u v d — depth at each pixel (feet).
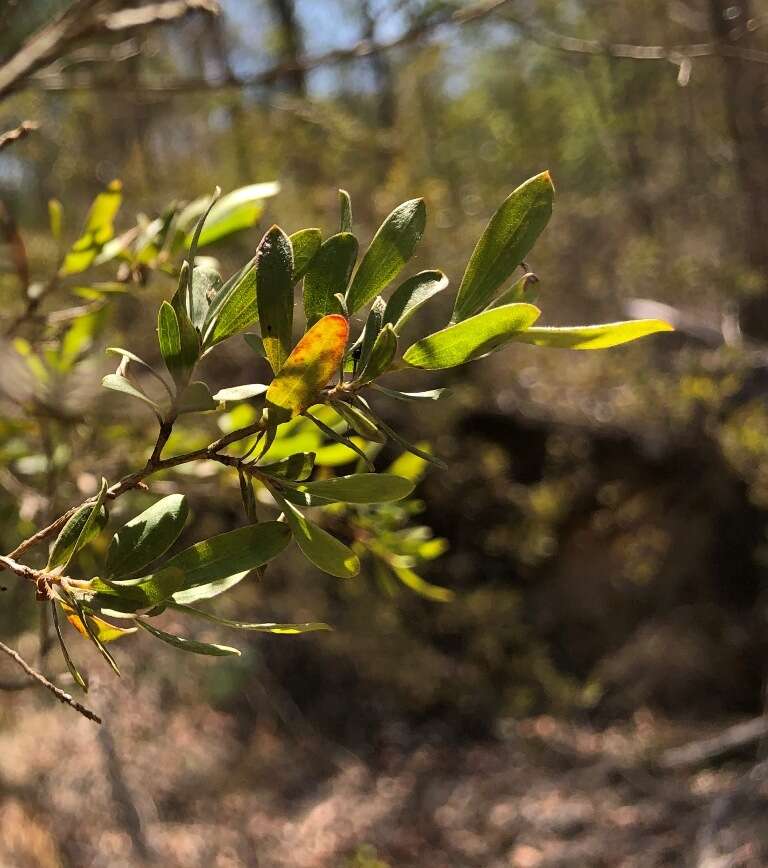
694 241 7.77
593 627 6.97
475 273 1.06
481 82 9.29
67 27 2.13
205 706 6.17
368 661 6.52
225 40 7.27
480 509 6.79
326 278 1.07
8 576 3.27
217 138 6.73
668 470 6.63
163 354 1.07
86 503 1.12
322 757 6.31
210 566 1.08
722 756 5.96
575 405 6.96
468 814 5.82
